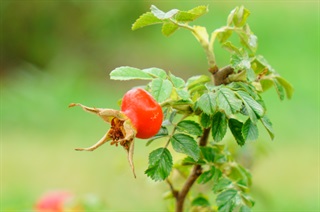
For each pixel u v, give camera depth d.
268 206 3.59
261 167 7.52
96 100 10.13
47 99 9.73
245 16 2.18
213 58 2.15
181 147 2.00
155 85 1.96
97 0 11.47
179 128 2.05
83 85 10.52
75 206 3.37
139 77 2.04
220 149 2.33
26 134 8.91
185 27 2.15
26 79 10.20
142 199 5.45
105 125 9.20
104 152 8.12
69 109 9.77
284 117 9.26
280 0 14.09
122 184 5.56
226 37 2.28
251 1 13.89
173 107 2.06
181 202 2.37
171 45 12.23
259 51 12.23
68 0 11.36
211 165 2.24
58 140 8.65
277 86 2.24
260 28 13.02
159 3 12.05
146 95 1.93
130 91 1.95
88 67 11.23
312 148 8.23
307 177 7.33
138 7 11.74
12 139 8.69
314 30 12.84
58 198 3.44
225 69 2.13
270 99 9.81
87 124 9.25
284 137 8.62
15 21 11.38
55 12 11.43
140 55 11.79
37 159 7.95
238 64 2.05
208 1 13.38
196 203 2.54
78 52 11.59
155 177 1.97
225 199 2.17
